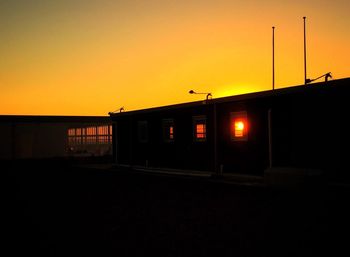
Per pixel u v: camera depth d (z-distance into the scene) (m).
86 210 12.97
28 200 15.34
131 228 10.22
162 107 24.91
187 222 10.71
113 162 31.16
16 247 8.65
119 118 30.22
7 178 24.03
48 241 9.10
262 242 8.52
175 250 8.15
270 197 14.27
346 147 15.12
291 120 17.12
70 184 20.56
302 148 16.67
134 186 19.06
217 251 8.00
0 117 39.00
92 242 8.94
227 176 20.00
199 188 17.41
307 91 16.48
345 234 8.97
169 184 19.38
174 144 24.25
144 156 27.16
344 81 15.02
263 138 18.38
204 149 21.91
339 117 15.34
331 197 13.86
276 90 17.56
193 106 22.44
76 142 46.53
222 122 20.69
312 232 9.21
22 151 41.78
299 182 15.62
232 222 10.51
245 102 19.28
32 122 40.78
